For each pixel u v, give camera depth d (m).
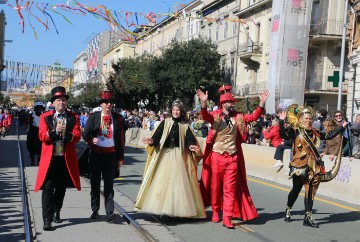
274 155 12.52
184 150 7.27
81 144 13.34
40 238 6.14
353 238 6.73
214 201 7.33
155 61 41.97
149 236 6.36
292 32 20.03
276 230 7.05
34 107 14.15
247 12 39.41
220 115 7.20
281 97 20.05
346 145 10.77
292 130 7.41
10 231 6.45
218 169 7.14
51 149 6.45
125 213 7.78
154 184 7.14
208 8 46.50
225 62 43.12
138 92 47.84
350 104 25.20
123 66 50.81
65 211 7.83
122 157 7.25
